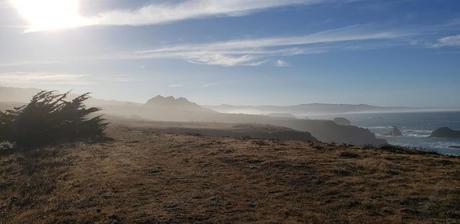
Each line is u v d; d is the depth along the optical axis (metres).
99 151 22.16
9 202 14.48
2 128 26.95
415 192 12.12
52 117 28.52
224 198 12.49
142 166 17.39
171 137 28.12
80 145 24.67
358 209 11.12
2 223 12.46
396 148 20.50
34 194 15.02
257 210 11.38
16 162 20.69
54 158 20.78
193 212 11.42
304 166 15.84
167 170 16.50
